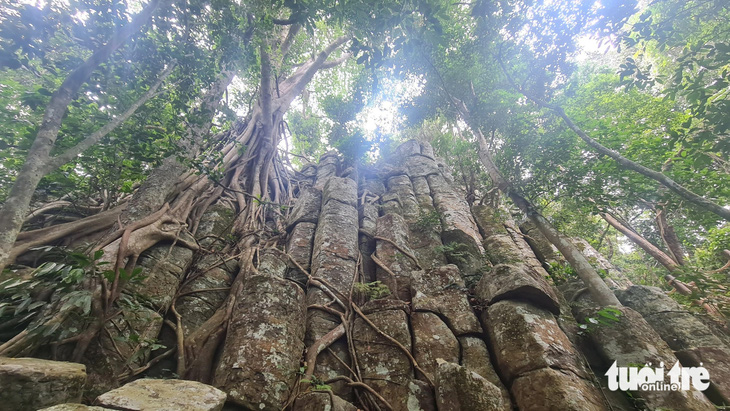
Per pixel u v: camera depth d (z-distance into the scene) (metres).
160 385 3.01
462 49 10.11
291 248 8.10
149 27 7.42
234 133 11.73
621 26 7.73
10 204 3.35
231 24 7.43
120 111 6.80
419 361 5.03
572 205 8.89
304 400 4.07
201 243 7.29
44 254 5.39
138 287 5.19
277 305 5.07
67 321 3.99
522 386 4.39
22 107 7.36
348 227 8.34
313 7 6.41
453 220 9.78
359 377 4.93
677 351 5.30
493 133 10.44
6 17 5.62
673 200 7.76
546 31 9.03
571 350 4.80
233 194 9.34
